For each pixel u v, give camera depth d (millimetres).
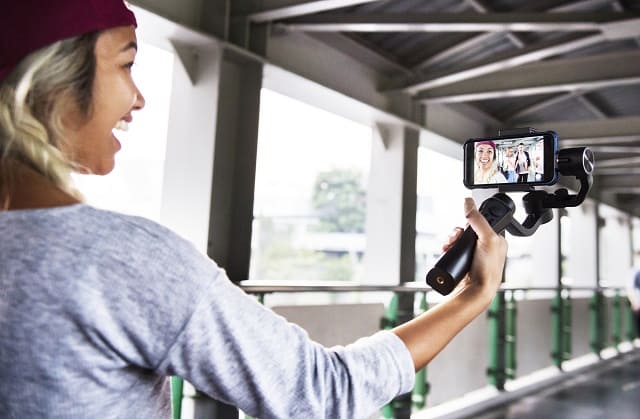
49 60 491
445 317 620
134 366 485
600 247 8906
